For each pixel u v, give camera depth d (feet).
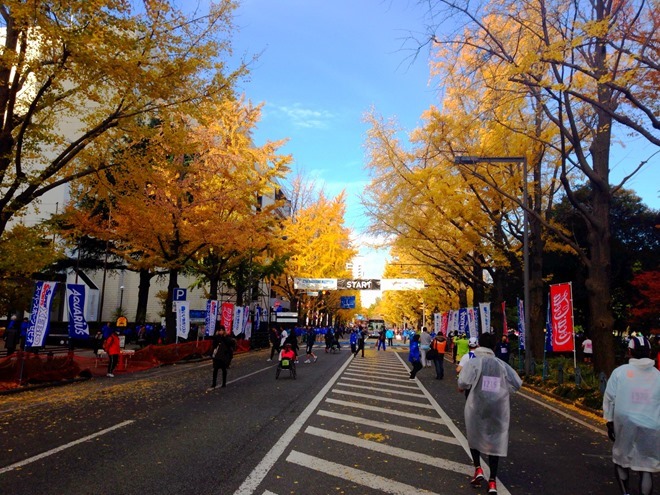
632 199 87.76
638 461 13.99
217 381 46.73
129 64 33.32
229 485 16.06
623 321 90.99
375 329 235.81
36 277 98.63
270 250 93.30
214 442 21.99
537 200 58.08
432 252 83.51
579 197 81.97
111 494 15.05
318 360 81.00
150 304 141.28
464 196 56.54
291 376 51.13
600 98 36.17
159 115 38.68
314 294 155.94
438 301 156.76
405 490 16.10
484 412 16.39
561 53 28.73
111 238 68.85
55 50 33.17
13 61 32.53
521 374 57.72
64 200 114.21
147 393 38.11
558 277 92.99
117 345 51.70
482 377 16.75
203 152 70.18
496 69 35.81
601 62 35.19
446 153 54.29
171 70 35.37
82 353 76.74
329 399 35.96
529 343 56.90
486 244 67.82
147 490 15.44
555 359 65.87
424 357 70.54
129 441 22.03
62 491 15.28
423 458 20.15
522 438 25.23
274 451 20.48
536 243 61.98
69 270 117.91
